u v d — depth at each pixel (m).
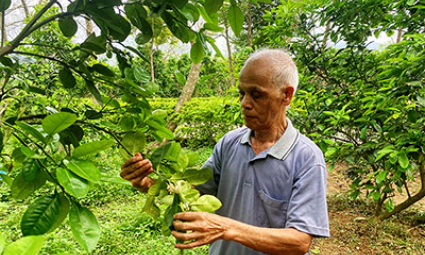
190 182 0.90
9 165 0.94
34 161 0.65
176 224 0.85
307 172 1.16
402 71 2.24
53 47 0.81
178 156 0.91
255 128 1.23
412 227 3.56
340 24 3.08
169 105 8.22
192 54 1.01
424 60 2.25
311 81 3.47
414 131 2.41
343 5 2.99
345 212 4.00
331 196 4.50
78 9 0.77
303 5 3.29
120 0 0.77
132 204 4.20
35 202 0.62
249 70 1.16
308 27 3.39
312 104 3.21
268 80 1.13
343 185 5.05
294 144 1.23
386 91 2.59
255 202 1.24
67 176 0.60
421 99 2.20
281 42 3.36
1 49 0.71
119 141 0.94
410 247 3.12
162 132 1.05
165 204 0.87
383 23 2.71
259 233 0.97
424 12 2.37
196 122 7.37
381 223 3.55
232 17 0.81
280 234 1.01
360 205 4.16
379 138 2.93
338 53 3.09
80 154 0.66
